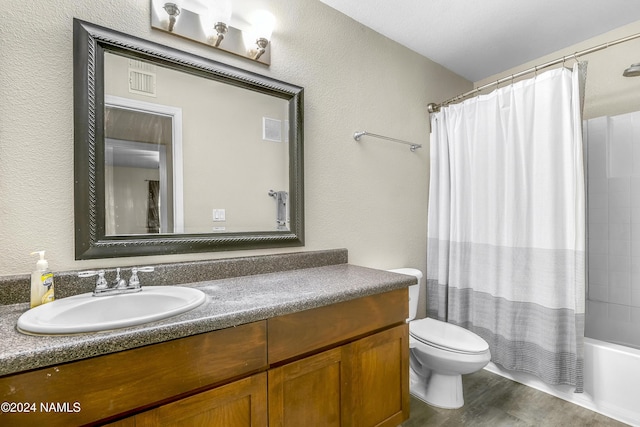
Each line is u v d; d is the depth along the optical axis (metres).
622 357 1.63
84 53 1.16
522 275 1.92
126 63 1.26
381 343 1.39
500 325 2.03
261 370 1.04
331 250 1.87
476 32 2.17
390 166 2.25
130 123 1.27
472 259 2.20
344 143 1.98
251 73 1.57
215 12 1.45
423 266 2.49
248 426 0.99
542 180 1.84
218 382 0.94
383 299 1.40
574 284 1.72
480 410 1.75
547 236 1.80
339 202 1.96
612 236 2.14
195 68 1.41
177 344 0.86
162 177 1.34
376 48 2.15
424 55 2.46
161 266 1.28
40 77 1.10
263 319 1.02
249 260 1.52
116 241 1.22
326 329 1.19
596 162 2.21
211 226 1.48
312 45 1.83
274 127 1.67
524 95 1.93
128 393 0.78
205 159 1.46
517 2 1.86
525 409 1.75
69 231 1.15
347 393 1.26
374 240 2.14
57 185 1.13
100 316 1.05
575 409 1.74
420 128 2.46
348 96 2.00
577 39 2.25
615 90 2.15
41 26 1.11
